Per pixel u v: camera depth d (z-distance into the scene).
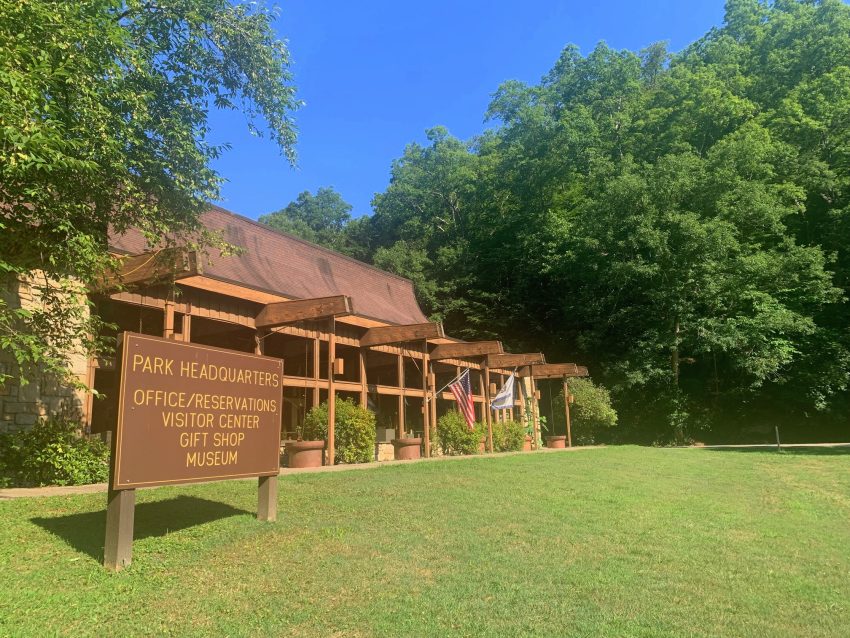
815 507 9.69
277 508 7.46
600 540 6.64
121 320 14.22
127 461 5.13
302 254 19.11
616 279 30.33
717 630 4.16
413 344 20.52
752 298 28.16
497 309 40.78
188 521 6.60
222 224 15.95
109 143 7.21
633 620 4.29
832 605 4.79
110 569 4.94
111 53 7.54
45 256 7.70
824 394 29.86
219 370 6.21
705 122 34.31
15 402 9.80
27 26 6.27
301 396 20.62
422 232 50.09
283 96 9.91
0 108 5.64
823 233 31.77
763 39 38.06
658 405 31.33
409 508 7.88
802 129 31.88
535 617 4.29
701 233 27.36
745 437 33.34
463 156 52.31
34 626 3.83
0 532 5.72
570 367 27.36
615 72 42.72
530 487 10.30
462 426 19.53
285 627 3.99
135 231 12.38
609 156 37.12
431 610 4.35
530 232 39.19
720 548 6.54
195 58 9.10
